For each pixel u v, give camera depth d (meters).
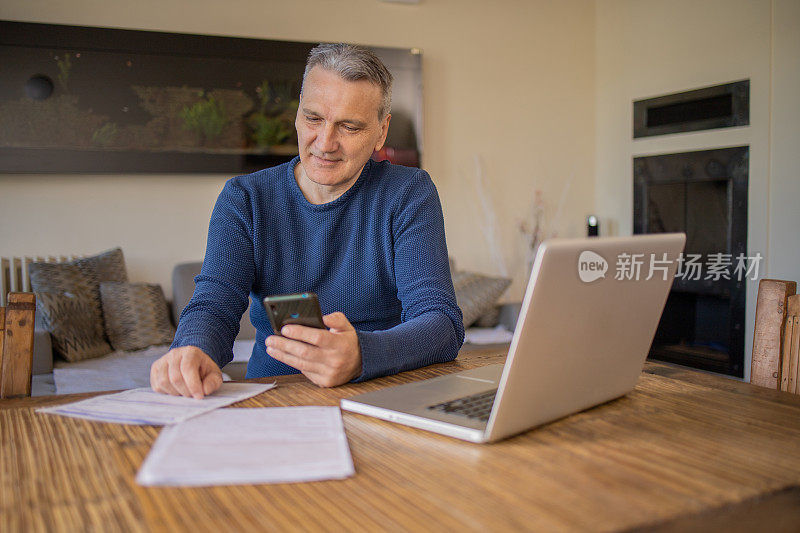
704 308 4.41
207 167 3.84
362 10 4.23
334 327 1.08
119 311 3.43
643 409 0.93
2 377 1.13
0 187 3.55
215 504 0.61
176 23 3.80
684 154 4.35
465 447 0.77
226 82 3.84
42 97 3.51
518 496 0.62
